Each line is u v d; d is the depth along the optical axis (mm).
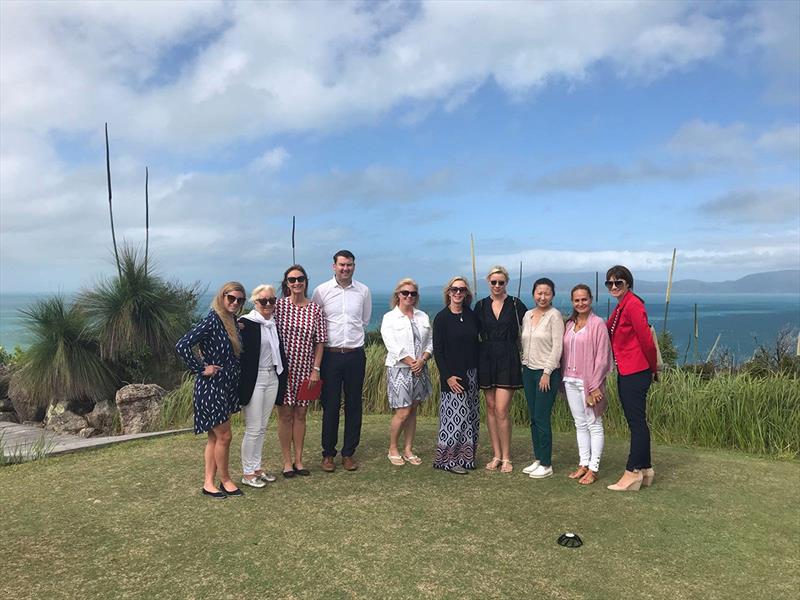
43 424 8727
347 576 2885
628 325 4340
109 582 2824
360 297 4891
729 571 3012
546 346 4664
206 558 3084
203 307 10188
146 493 4164
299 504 3939
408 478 4590
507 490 4301
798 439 5648
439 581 2846
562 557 3141
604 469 4945
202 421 3941
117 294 8969
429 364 8039
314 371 4594
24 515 3717
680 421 6332
